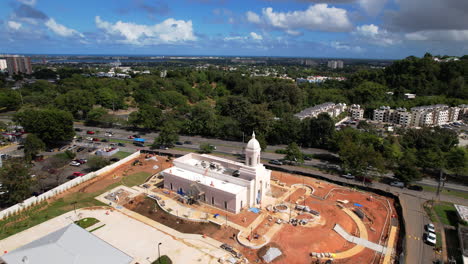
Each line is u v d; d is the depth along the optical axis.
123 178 100.19
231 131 153.62
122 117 189.88
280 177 105.00
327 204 84.56
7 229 68.44
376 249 64.44
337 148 132.25
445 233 71.25
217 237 68.12
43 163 108.81
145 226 72.19
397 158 113.19
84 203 82.44
